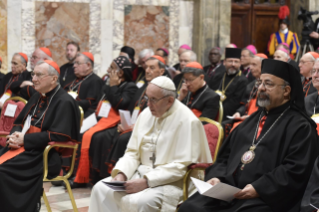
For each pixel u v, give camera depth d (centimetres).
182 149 487
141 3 1277
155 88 491
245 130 455
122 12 1265
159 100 491
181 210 434
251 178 414
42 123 573
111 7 1255
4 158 548
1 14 1173
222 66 1118
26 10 1197
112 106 820
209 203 426
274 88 427
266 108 445
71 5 1227
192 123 495
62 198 691
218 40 1294
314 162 399
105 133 781
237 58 935
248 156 427
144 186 470
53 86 591
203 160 502
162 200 467
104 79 1004
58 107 575
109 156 727
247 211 390
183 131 493
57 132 556
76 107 593
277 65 425
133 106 809
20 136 559
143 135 513
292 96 427
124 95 818
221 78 962
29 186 536
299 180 391
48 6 1213
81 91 894
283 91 428
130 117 768
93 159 770
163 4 1296
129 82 838
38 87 583
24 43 1202
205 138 506
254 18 1376
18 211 523
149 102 496
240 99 920
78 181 760
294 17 1351
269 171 411
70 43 1094
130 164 505
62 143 558
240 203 404
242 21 1374
